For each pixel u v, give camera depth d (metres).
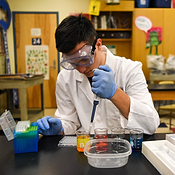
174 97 3.08
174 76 4.69
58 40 0.99
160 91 3.06
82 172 0.78
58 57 5.09
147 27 4.75
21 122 1.08
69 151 0.97
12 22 4.93
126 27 4.98
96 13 4.46
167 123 3.68
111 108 1.40
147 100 1.25
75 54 0.99
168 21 4.74
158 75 4.70
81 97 1.45
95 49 1.12
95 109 1.41
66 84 1.47
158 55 4.82
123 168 0.80
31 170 0.80
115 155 0.80
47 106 5.22
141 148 0.97
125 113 1.14
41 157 0.91
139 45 4.81
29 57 5.07
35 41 5.02
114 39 4.91
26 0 4.86
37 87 5.14
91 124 1.43
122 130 1.06
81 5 4.86
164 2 4.71
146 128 1.15
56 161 0.87
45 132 1.19
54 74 5.15
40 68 5.12
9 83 3.04
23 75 3.28
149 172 0.77
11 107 4.84
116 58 1.45
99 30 4.87
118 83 1.40
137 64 1.39
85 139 0.96
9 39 4.84
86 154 0.82
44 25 4.96
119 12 5.05
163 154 0.87
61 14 4.91
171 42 4.80
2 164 0.85
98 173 0.77
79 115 1.45
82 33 0.98
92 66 1.15
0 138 1.17
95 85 1.03
